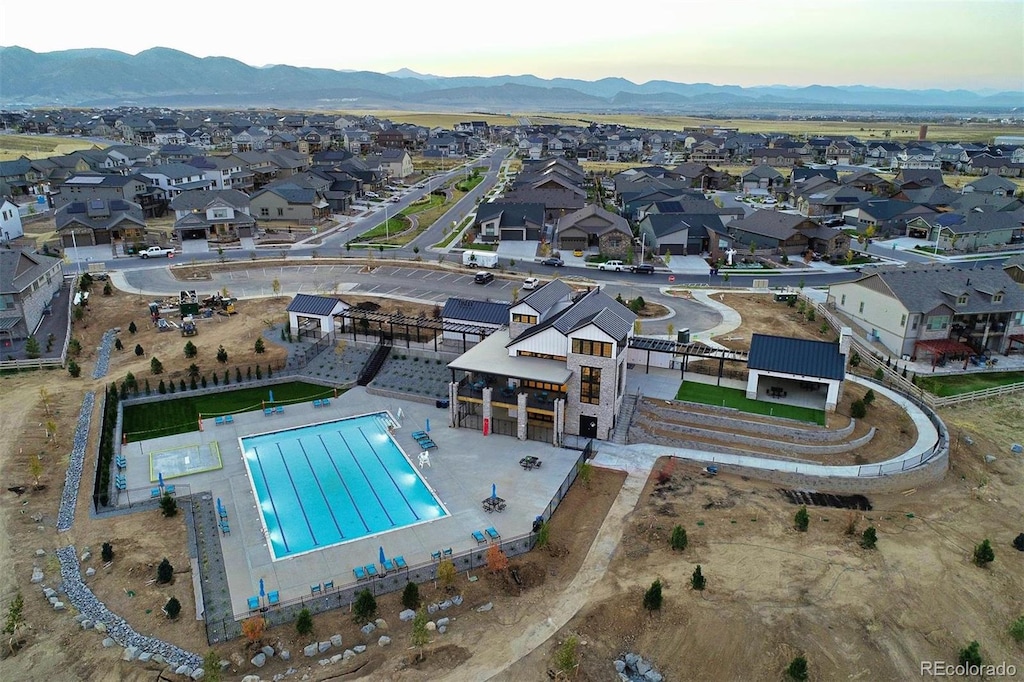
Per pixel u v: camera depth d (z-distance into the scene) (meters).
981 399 56.16
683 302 79.00
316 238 109.75
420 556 35.72
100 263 89.31
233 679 27.53
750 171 167.88
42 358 59.03
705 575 33.38
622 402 50.78
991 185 139.62
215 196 114.31
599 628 30.86
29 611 30.80
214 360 59.38
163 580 33.06
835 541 36.22
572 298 59.94
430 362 59.03
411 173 190.25
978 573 34.25
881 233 117.19
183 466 44.12
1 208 99.88
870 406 51.62
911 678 28.58
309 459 45.75
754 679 28.47
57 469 42.78
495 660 28.86
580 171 170.50
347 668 28.20
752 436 47.47
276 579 33.78
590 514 39.66
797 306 77.81
